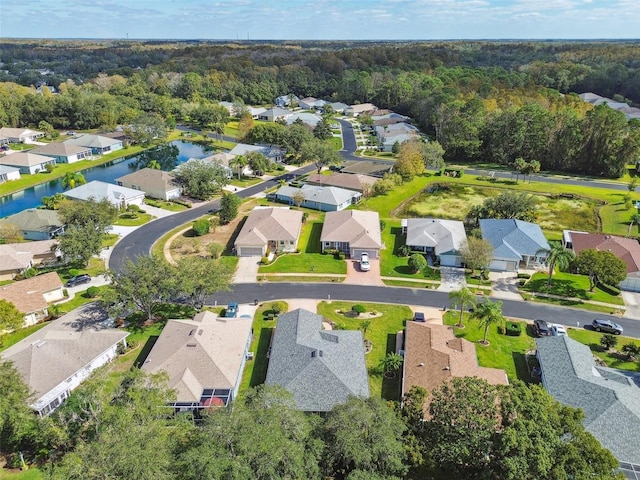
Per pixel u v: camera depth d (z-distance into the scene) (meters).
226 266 62.81
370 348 56.12
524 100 180.00
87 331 54.38
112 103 184.75
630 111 187.00
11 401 38.09
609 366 52.81
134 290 56.59
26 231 85.31
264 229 83.25
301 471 30.38
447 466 34.84
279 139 137.62
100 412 37.41
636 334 59.06
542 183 121.44
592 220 96.88
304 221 95.12
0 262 71.69
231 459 28.78
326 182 114.50
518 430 32.16
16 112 173.38
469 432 34.16
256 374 51.81
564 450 31.08
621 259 70.94
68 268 75.19
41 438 39.09
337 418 33.91
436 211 102.31
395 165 123.44
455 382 37.41
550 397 36.38
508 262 74.69
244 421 31.20
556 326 58.91
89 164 138.25
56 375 47.59
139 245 83.75
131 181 112.06
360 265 77.06
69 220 78.00
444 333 54.94
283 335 54.44
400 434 34.81
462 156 150.00
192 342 50.47
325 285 70.75
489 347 56.31
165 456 29.28
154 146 161.25
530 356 54.47
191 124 197.25
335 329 59.00
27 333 58.50
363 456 31.67
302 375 46.81
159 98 199.50
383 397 48.22
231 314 61.72
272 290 69.25
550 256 68.25
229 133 182.62
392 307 65.00
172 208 102.38
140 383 38.88
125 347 55.47
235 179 122.50
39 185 121.19
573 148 131.75
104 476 27.67
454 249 76.25
